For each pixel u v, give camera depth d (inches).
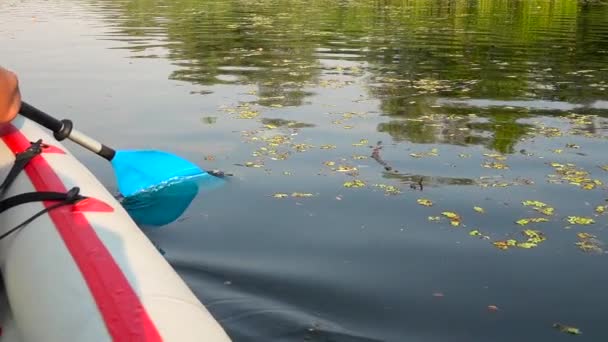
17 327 71.4
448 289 101.5
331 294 99.7
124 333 56.2
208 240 118.1
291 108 211.9
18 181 98.7
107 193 100.4
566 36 378.3
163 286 65.9
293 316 93.7
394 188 140.9
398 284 102.7
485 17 482.3
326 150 167.2
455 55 315.6
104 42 356.2
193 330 58.9
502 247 115.0
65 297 63.4
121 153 143.3
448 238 118.5
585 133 183.0
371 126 189.9
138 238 79.0
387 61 300.4
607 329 91.0
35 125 128.9
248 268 107.3
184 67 285.1
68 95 229.1
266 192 139.9
